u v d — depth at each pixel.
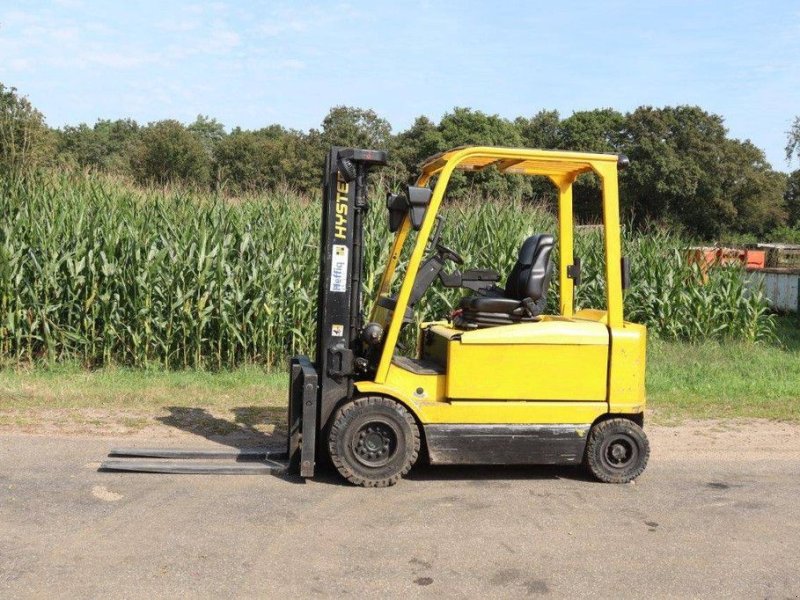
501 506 5.88
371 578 4.54
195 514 5.46
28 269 11.09
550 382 6.35
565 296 7.35
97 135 75.88
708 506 6.04
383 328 6.53
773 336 15.78
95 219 11.33
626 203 53.12
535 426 6.31
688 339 14.77
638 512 5.85
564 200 7.32
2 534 4.97
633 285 14.40
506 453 6.29
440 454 6.22
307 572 4.59
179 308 11.09
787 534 5.49
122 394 9.14
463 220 13.23
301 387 6.43
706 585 4.62
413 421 6.20
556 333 6.35
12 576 4.38
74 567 4.53
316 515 5.53
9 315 10.66
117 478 6.21
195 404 8.91
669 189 50.72
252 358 11.48
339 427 6.09
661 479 6.74
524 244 6.88
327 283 6.29
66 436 7.40
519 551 5.03
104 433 7.57
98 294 11.03
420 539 5.16
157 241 11.48
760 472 7.04
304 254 11.66
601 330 6.46
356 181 6.36
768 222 56.03
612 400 6.42
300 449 6.42
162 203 12.21
